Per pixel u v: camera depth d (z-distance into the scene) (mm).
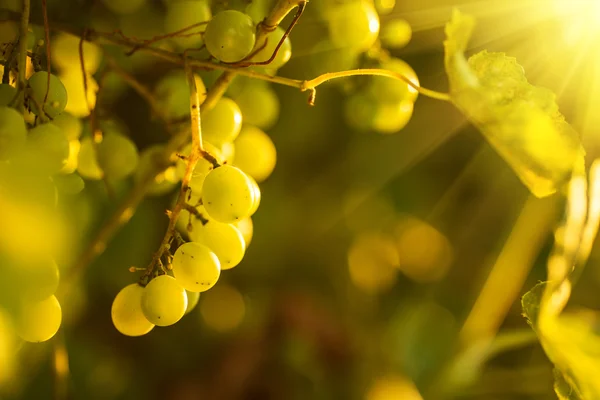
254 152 529
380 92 528
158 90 516
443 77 608
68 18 503
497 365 727
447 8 559
